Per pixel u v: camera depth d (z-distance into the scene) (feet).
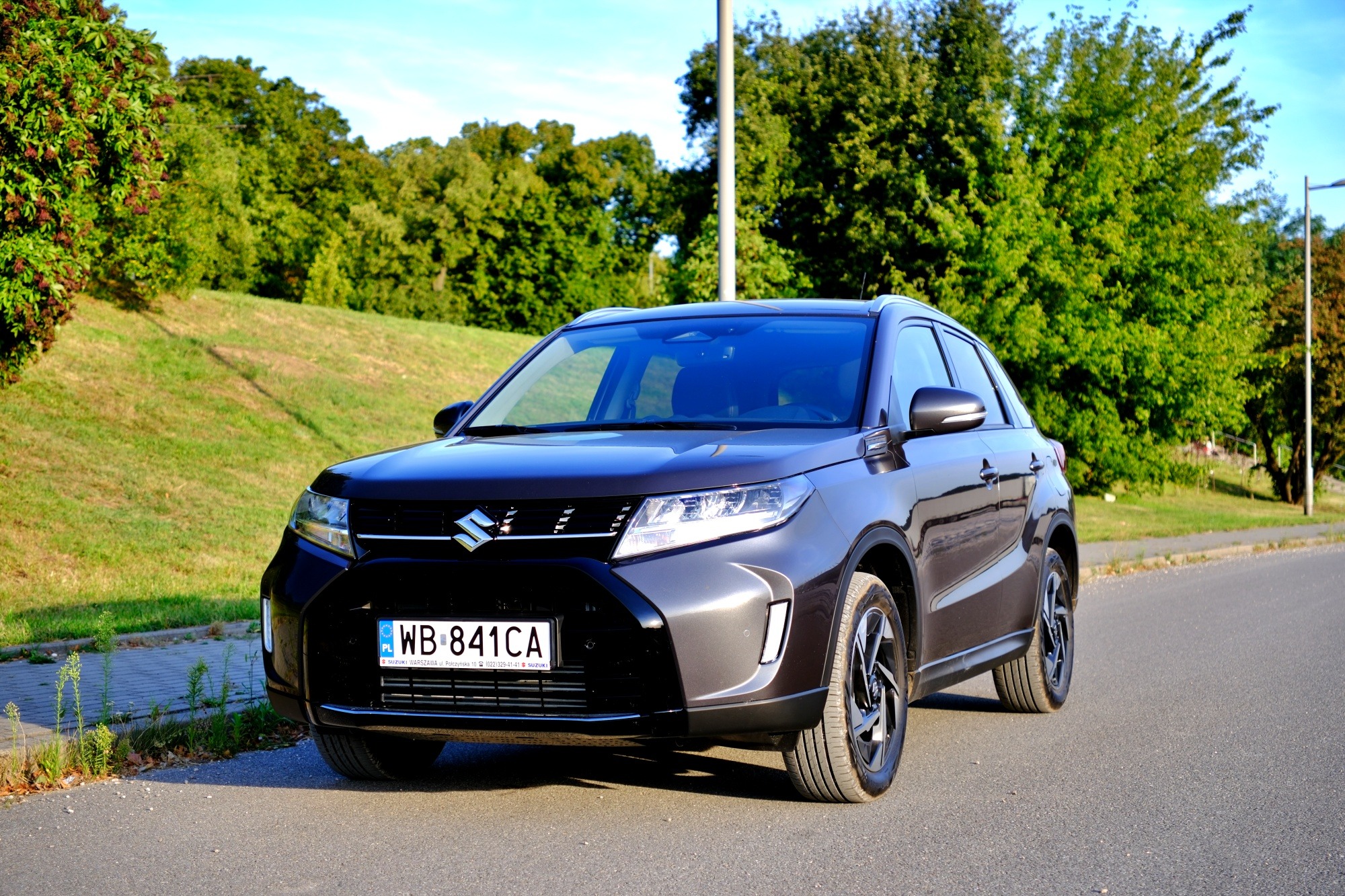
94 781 16.33
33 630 28.45
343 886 11.94
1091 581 49.11
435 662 13.04
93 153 40.78
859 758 14.43
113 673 23.38
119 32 40.55
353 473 14.26
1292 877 12.30
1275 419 145.07
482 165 233.76
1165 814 14.70
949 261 87.51
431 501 13.28
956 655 17.17
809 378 16.40
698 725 12.67
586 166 246.27
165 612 32.09
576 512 12.85
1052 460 21.99
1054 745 18.70
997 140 86.33
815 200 105.19
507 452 14.26
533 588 12.78
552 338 19.19
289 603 13.80
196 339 82.58
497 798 15.24
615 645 12.61
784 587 13.05
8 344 42.83
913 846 13.20
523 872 12.32
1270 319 143.13
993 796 15.48
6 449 55.83
